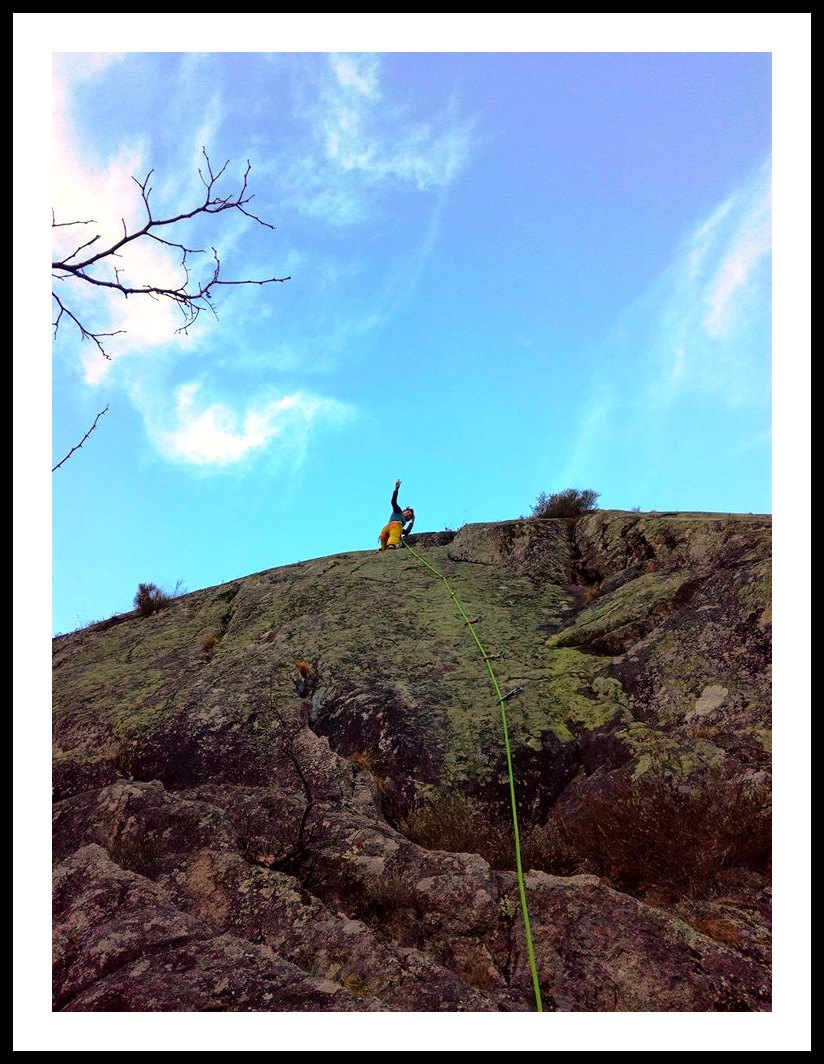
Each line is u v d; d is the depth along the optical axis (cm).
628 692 590
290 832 443
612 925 346
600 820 446
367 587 908
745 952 327
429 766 562
